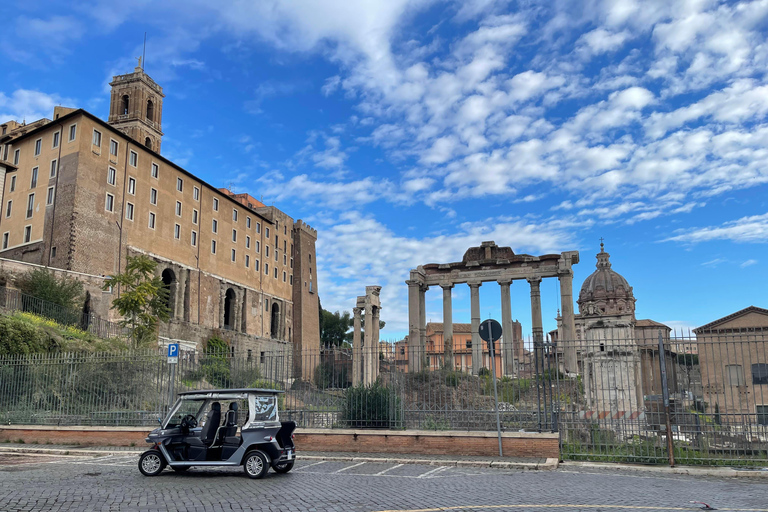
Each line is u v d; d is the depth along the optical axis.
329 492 11.72
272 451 13.82
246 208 96.56
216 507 10.12
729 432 15.84
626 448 16.95
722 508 9.97
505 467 15.62
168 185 76.88
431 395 19.64
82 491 11.86
